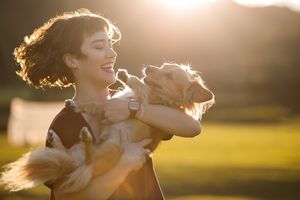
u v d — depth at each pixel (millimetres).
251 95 72562
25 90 69688
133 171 4832
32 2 80375
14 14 80938
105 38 4941
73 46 4895
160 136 5273
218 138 36438
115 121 5016
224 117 54781
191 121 5008
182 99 5668
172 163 22078
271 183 17047
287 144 32094
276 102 68562
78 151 4801
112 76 4965
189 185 16438
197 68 80375
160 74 5781
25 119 31906
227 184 16688
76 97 5031
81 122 4891
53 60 4961
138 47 71000
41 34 5000
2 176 4867
